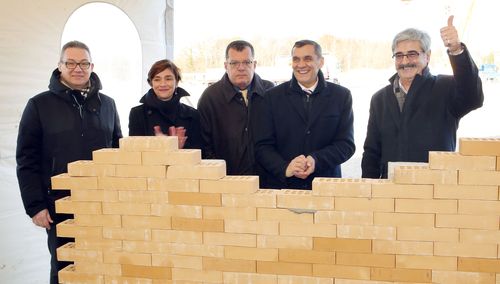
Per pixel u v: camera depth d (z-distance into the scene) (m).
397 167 1.38
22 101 2.88
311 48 2.50
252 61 2.86
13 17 2.79
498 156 1.27
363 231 1.38
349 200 1.38
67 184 1.58
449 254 1.33
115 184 1.54
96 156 1.54
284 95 2.58
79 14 3.18
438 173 1.31
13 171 2.90
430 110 2.35
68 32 3.15
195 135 2.77
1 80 2.78
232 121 2.85
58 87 2.46
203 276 1.51
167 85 2.62
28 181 2.40
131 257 1.56
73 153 2.46
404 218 1.35
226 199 1.46
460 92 2.19
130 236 1.55
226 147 2.86
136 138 1.52
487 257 1.31
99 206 1.56
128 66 3.44
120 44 3.38
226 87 2.87
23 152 2.42
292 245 1.43
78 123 2.48
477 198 1.30
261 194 1.44
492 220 1.30
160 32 3.60
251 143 2.81
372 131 2.59
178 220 1.51
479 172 1.29
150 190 1.51
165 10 3.61
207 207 1.48
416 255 1.36
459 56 2.13
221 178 1.48
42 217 2.41
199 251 1.50
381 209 1.36
